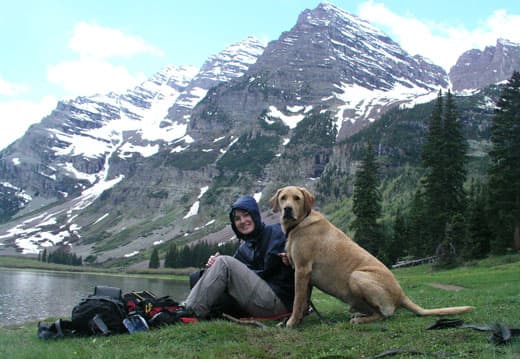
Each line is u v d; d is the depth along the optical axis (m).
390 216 45.53
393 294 3.15
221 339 2.77
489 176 18.86
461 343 2.47
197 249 59.84
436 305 4.49
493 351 2.23
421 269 18.64
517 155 17.66
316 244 3.19
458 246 18.44
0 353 2.63
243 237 3.51
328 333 2.83
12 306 17.44
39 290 26.02
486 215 18.89
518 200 17.58
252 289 3.24
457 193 20.02
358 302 3.19
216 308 3.34
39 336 3.12
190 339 2.77
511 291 5.14
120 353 2.48
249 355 2.46
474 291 5.92
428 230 21.00
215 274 3.23
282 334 2.85
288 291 3.42
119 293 3.20
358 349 2.48
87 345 2.73
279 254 3.34
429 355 2.29
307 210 3.25
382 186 64.31
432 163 20.16
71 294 23.48
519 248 17.33
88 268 68.94
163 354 2.45
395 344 2.53
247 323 3.12
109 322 3.04
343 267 3.19
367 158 22.28
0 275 44.84
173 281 39.44
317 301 6.58
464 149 20.03
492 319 2.99
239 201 3.46
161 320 3.08
